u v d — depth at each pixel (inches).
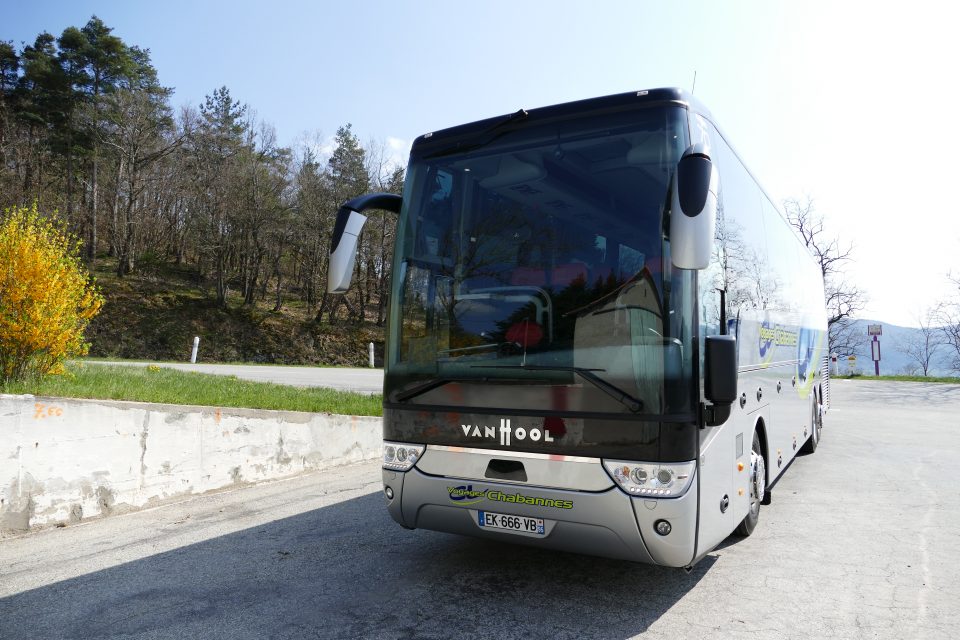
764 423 218.2
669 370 134.7
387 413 169.2
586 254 148.6
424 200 175.8
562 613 149.1
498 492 148.3
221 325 1649.9
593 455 137.7
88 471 232.8
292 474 315.6
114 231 2038.6
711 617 146.7
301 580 172.1
